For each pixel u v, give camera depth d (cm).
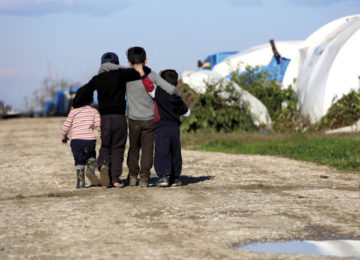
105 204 901
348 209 847
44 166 1566
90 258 570
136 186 1118
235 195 991
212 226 724
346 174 1336
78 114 1084
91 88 1072
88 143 1079
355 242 638
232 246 620
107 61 1092
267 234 678
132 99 1087
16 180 1266
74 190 1077
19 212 845
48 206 894
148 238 659
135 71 1081
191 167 1489
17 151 2155
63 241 648
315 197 967
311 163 1591
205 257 571
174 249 605
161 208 856
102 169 1062
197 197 966
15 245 631
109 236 671
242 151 1983
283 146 2003
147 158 1100
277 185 1130
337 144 1952
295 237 662
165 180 1093
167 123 1087
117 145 1084
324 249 607
